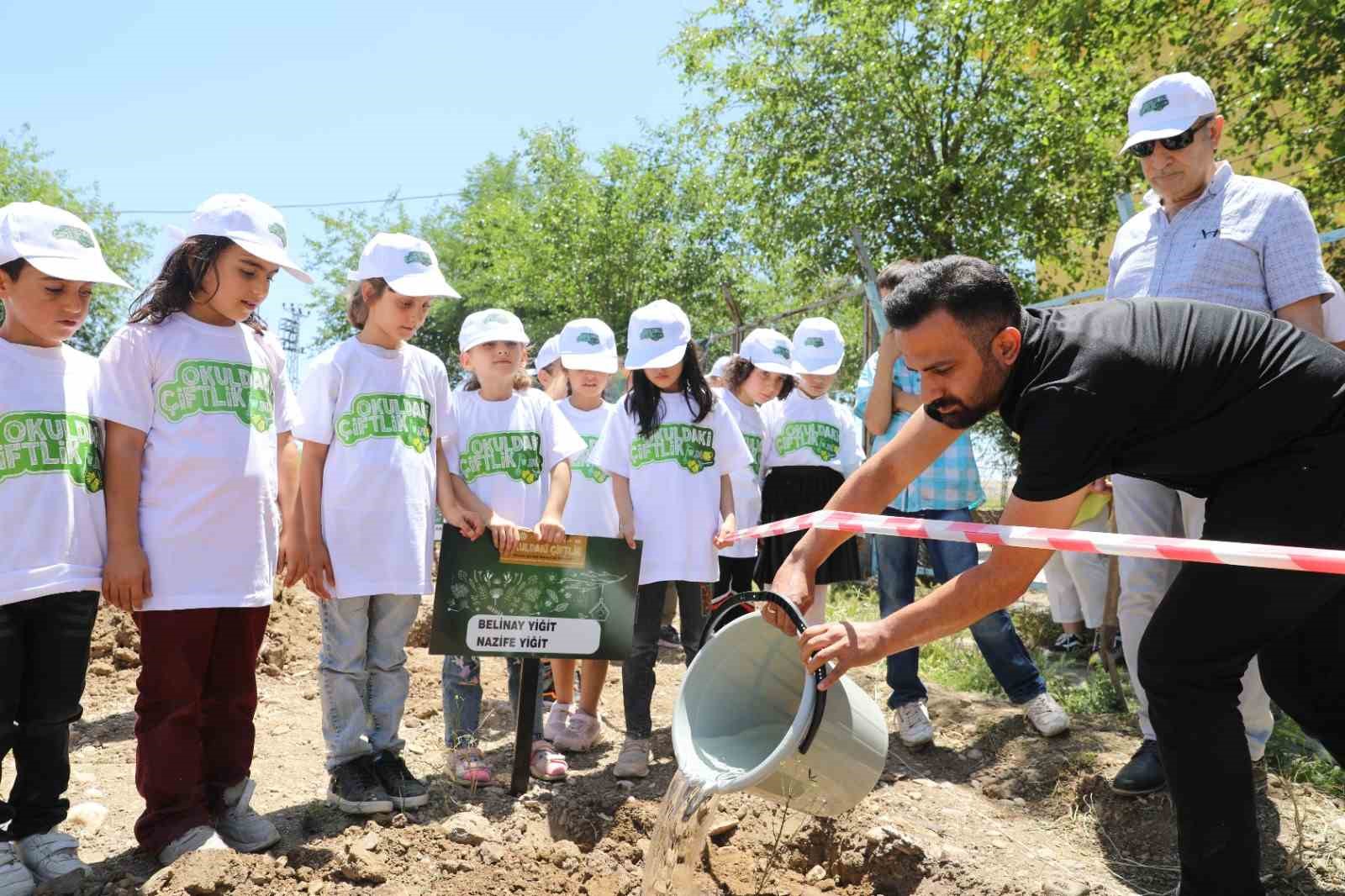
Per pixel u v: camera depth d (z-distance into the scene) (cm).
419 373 384
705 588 445
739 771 277
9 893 278
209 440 312
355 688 362
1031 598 807
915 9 1273
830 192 1324
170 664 310
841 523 285
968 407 250
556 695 463
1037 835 353
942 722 450
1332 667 273
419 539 369
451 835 340
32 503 289
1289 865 315
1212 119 350
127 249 2808
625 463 444
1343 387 249
